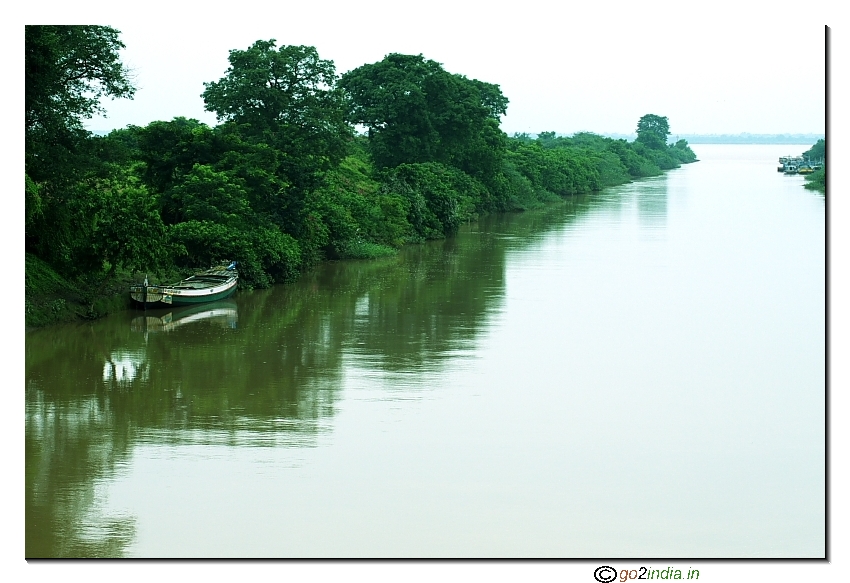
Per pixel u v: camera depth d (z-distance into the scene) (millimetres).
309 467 20062
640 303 38531
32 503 18172
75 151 35656
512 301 38906
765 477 19969
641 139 185875
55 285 33625
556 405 24578
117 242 33438
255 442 21516
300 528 17250
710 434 22578
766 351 30656
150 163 42719
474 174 81375
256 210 44500
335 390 25578
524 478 19625
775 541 17062
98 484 19078
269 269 42906
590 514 17984
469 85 79438
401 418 23359
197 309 36500
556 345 31109
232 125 46406
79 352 29438
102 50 35531
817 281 43906
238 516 17688
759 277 45094
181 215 42281
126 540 16719
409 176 64188
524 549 16578
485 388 26031
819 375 27750
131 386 25844
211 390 25594
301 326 33688
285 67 47594
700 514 18109
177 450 21016
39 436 21891
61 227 34312
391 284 43250
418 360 28922
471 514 17938
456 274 46344
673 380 27188
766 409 24547
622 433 22516
